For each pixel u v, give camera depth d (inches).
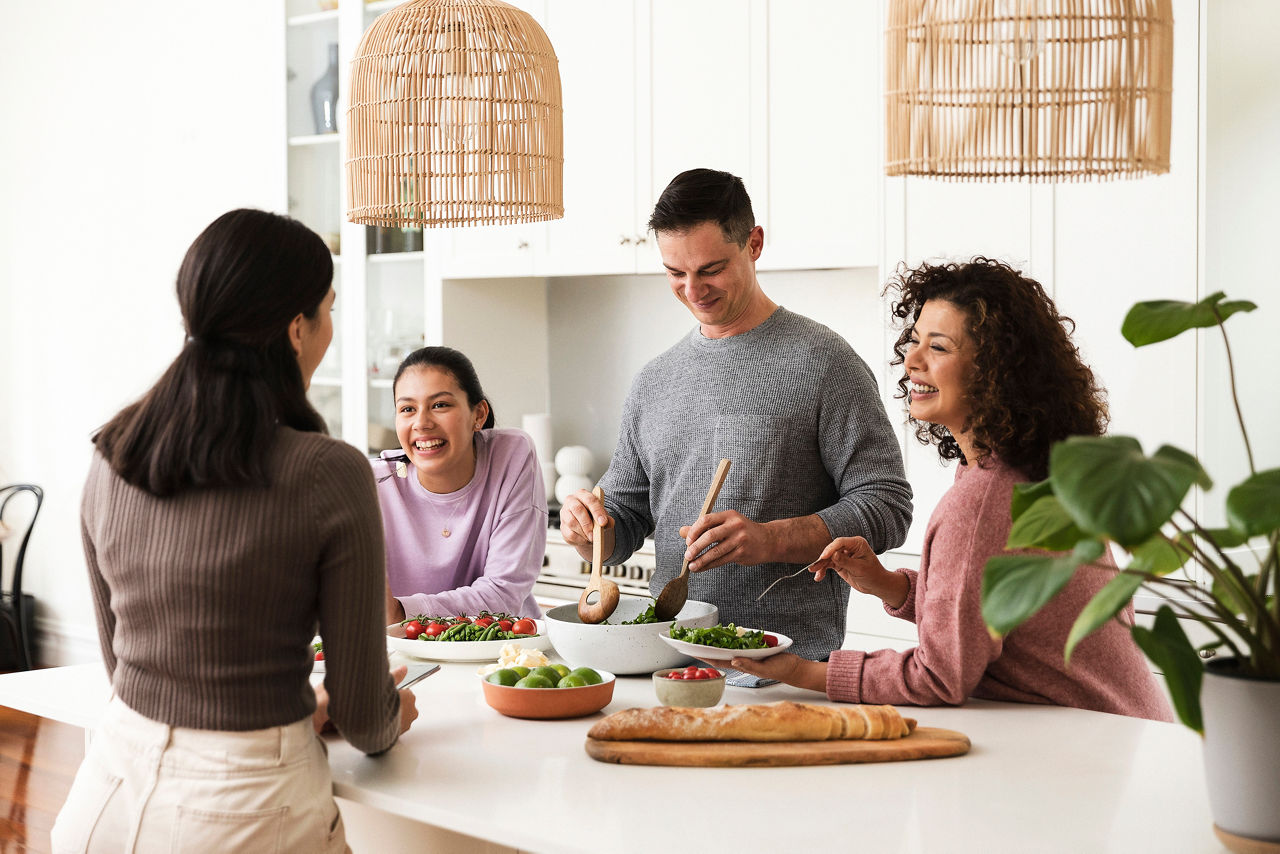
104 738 53.4
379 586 53.2
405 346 164.1
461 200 84.0
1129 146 59.1
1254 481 39.4
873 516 80.7
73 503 206.5
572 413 173.5
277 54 173.0
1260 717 44.6
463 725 64.1
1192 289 103.4
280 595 51.0
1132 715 65.7
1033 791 52.4
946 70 62.1
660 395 90.6
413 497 97.6
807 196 129.6
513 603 93.6
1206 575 102.1
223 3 185.9
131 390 199.9
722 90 135.6
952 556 62.9
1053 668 65.0
